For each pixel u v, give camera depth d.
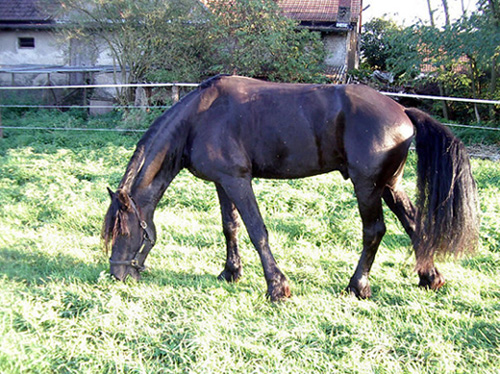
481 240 4.87
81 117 14.15
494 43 9.73
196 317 3.33
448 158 3.38
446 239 3.35
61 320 3.29
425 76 12.15
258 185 6.64
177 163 3.88
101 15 12.75
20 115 14.57
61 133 11.29
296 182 6.83
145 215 3.82
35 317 3.27
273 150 3.64
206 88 3.79
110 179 7.22
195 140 3.73
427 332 3.12
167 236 5.16
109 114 14.20
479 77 12.47
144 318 3.33
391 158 3.44
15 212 5.86
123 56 13.11
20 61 17.50
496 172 7.21
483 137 9.95
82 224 5.54
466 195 3.35
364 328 3.15
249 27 12.25
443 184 3.36
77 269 4.26
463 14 10.37
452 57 10.52
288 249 4.81
